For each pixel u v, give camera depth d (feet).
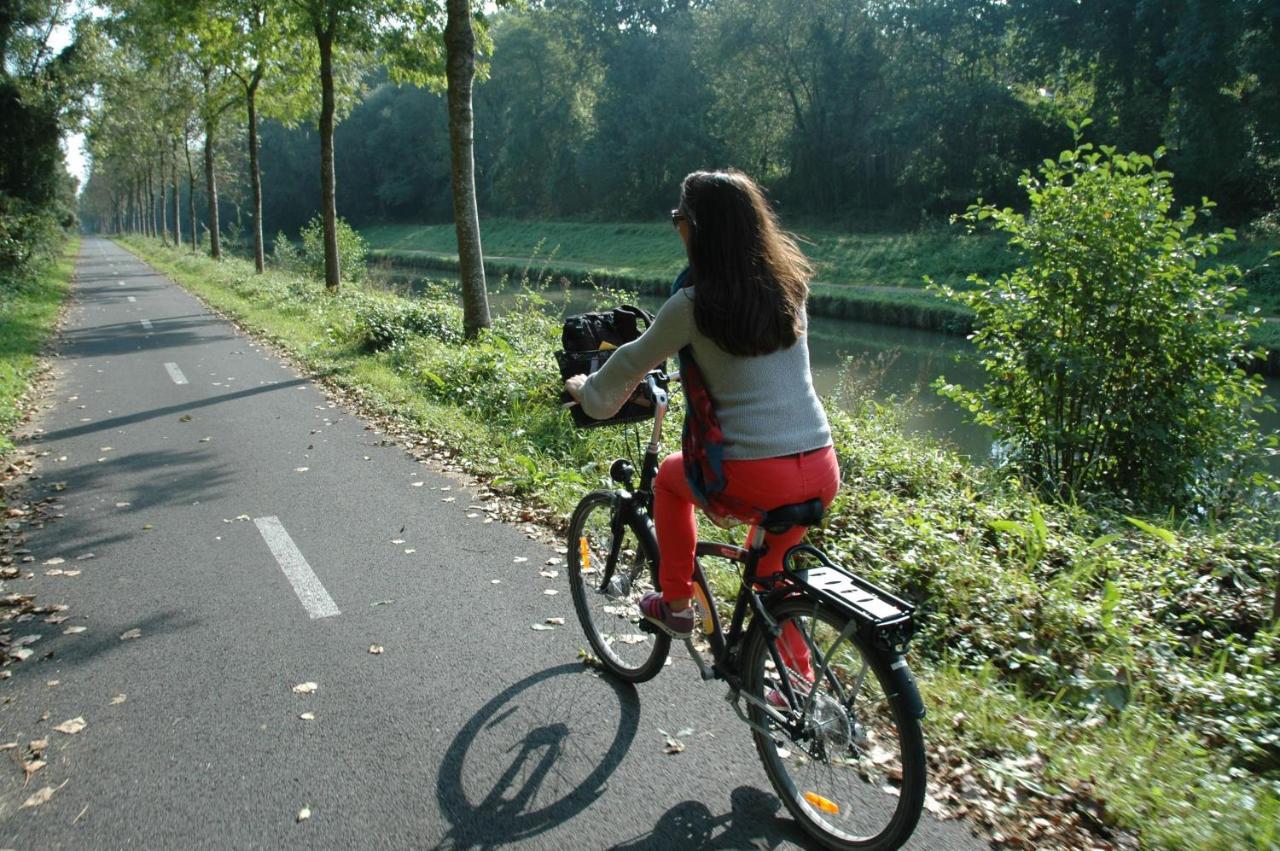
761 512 8.56
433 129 267.39
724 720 11.25
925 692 11.53
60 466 24.09
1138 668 12.45
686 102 193.98
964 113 145.79
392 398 32.12
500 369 32.60
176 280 103.86
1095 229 25.80
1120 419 26.61
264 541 18.03
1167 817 9.02
